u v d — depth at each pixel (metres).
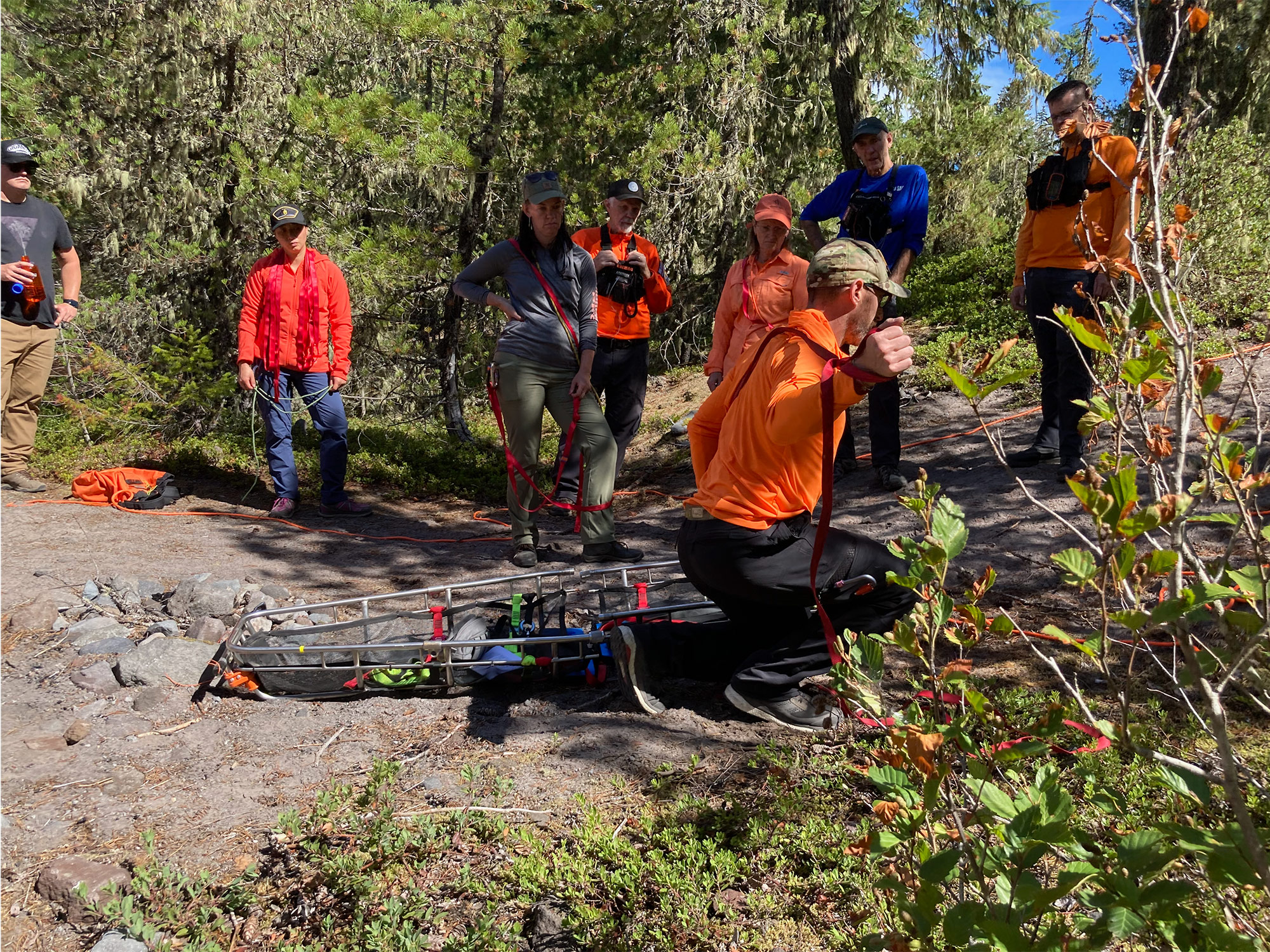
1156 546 1.46
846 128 12.46
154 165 10.55
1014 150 14.92
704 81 11.48
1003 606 4.16
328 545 6.10
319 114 9.38
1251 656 1.35
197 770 3.21
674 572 5.18
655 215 11.00
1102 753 2.65
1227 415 5.28
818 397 2.47
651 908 2.40
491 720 3.50
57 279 11.46
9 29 11.47
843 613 3.20
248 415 9.09
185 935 2.42
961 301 10.40
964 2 13.09
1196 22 1.61
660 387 11.38
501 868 2.60
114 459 7.73
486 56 9.86
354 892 2.50
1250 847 1.15
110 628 4.33
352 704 3.67
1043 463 5.93
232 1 9.57
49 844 2.81
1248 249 6.53
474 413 11.52
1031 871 2.16
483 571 5.53
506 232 10.67
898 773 1.52
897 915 1.77
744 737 3.25
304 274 6.56
